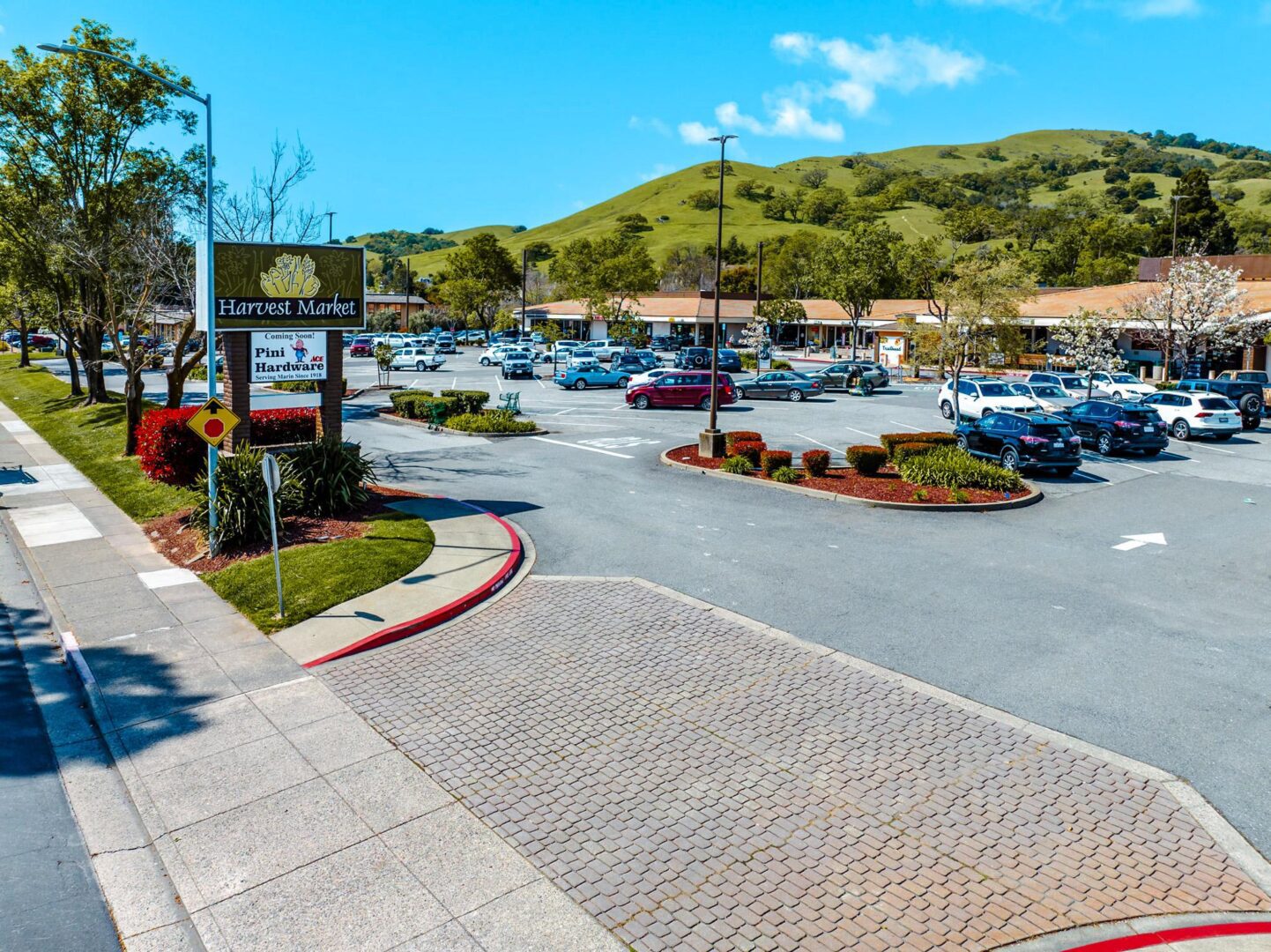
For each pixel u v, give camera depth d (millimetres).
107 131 36219
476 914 7020
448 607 13688
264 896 7273
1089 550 17531
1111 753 9641
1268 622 13617
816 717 10430
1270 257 59969
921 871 7555
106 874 7695
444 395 35625
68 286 39250
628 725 10203
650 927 6844
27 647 12859
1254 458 28734
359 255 20078
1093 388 42812
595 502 21047
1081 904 7152
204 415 15727
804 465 23562
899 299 94875
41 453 29812
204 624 13328
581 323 95750
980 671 11742
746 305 89062
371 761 9406
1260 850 7965
